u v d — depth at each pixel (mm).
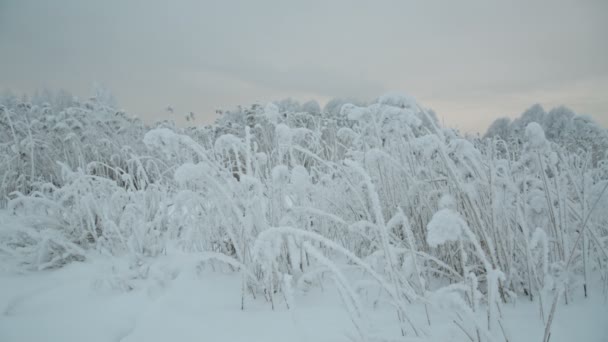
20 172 4879
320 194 2771
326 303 2021
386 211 2588
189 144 2119
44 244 2629
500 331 1590
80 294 2219
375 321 1757
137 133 6719
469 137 4195
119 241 2971
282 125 2521
